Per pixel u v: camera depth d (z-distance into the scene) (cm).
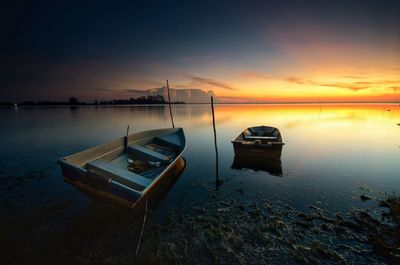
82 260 487
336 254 492
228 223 626
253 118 5056
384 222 622
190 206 738
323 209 704
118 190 592
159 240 553
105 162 816
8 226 611
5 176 1001
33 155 1404
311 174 1059
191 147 1720
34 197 788
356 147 1670
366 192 838
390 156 1399
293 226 607
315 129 2766
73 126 3092
